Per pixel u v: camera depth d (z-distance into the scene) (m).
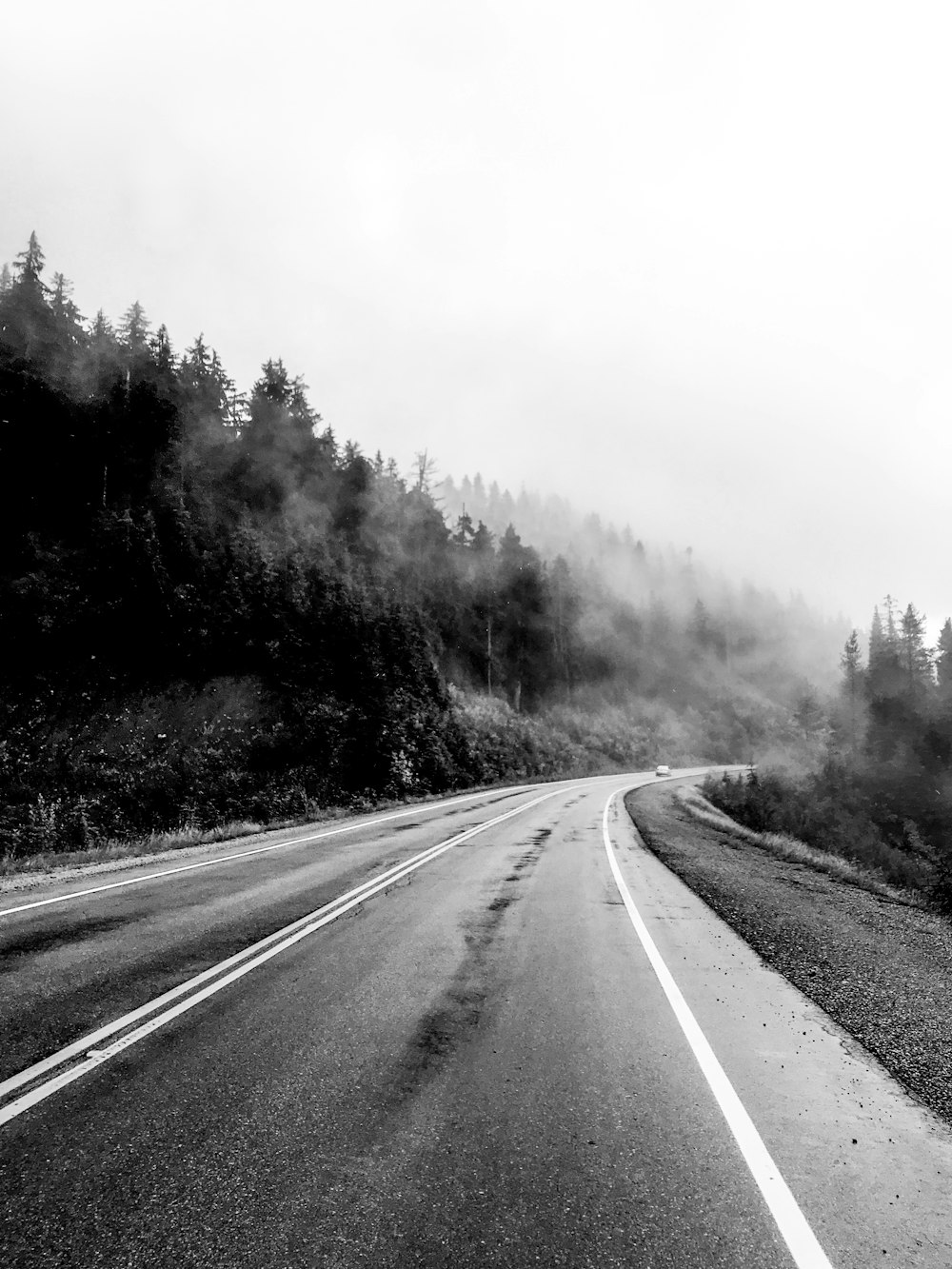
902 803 44.72
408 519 55.31
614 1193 2.55
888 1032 4.27
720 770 59.47
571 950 6.04
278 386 44.56
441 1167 2.70
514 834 15.59
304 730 24.92
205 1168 2.70
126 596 23.05
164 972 5.28
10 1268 2.16
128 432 27.56
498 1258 2.19
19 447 23.70
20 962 5.51
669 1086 3.46
